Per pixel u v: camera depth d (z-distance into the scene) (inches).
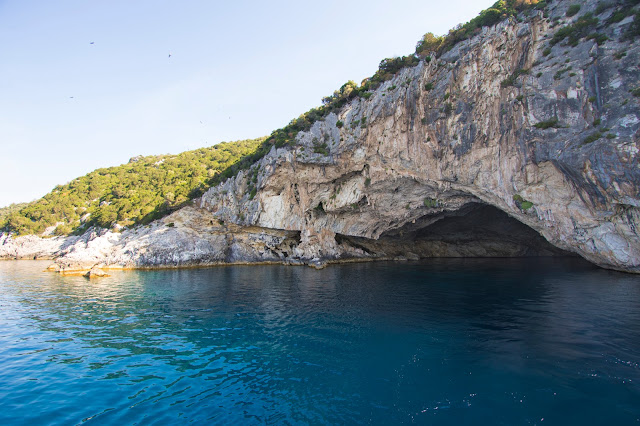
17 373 438.9
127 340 570.3
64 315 751.7
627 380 383.9
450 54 1221.1
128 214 2245.3
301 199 1830.7
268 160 1811.0
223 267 1865.2
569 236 970.1
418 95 1259.2
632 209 848.3
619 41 856.9
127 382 411.5
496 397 356.5
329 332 587.2
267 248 2044.8
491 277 1162.0
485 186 1099.3
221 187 2084.2
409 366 437.1
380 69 1577.3
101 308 821.2
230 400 366.0
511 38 1064.2
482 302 774.5
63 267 1679.4
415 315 677.9
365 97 1514.5
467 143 1128.2
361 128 1460.4
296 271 1551.4
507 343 503.8
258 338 567.8
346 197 1662.2
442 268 1486.2
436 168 1219.9
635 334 523.8
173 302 882.8
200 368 450.6
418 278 1187.9
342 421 323.3
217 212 2046.0
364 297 875.4
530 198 999.6
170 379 418.9
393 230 1755.7
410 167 1302.9
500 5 1163.9
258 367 450.6
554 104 927.7
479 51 1130.7
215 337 578.6
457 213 1489.9
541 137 938.1
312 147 1647.4
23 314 764.0
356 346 514.9
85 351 519.8
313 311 742.5
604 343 491.5
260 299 895.7
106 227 2246.6
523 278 1112.2
